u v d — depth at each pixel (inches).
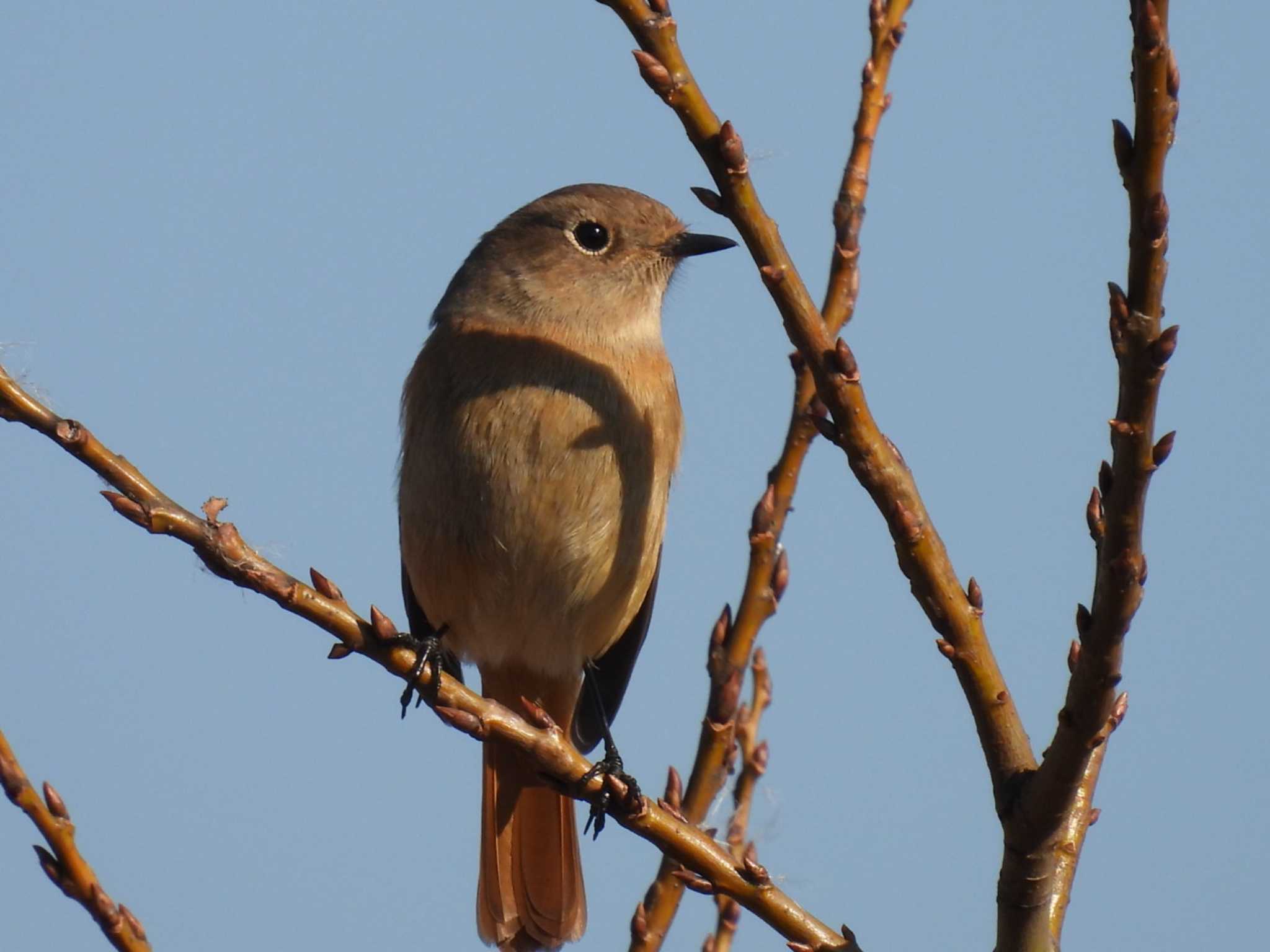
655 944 290.4
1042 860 240.2
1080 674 223.5
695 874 257.3
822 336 235.3
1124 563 213.8
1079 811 258.5
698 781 301.9
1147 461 208.7
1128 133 201.2
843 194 317.4
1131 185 201.3
